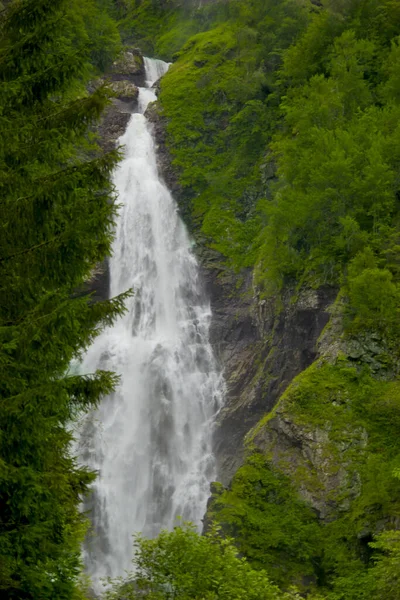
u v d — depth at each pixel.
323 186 52.62
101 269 66.38
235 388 57.94
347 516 38.47
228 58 80.00
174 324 64.94
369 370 43.81
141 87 83.38
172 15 107.44
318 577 37.31
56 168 19.33
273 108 72.94
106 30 83.38
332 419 42.19
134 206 70.38
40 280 17.23
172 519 53.75
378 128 57.94
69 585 17.08
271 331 56.75
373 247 49.38
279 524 38.88
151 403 59.12
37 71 19.17
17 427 15.52
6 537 15.92
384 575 29.53
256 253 64.62
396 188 53.44
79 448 54.66
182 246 68.38
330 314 49.62
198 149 73.19
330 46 69.69
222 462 54.59
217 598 21.38
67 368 17.47
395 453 40.12
